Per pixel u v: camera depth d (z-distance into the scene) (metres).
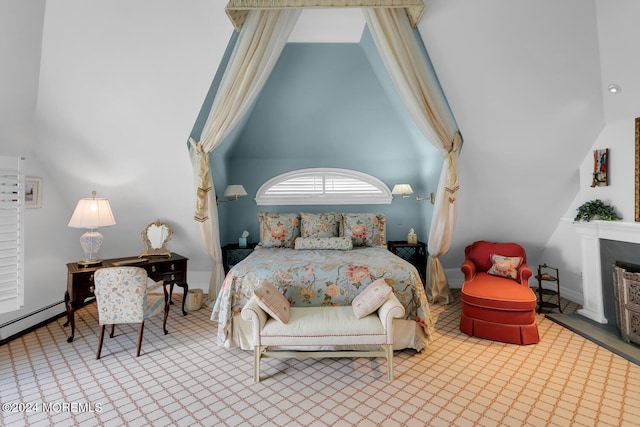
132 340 3.02
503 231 4.29
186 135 3.34
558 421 1.85
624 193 3.08
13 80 2.76
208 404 2.04
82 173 3.56
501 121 3.35
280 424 1.85
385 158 4.74
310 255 3.41
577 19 2.73
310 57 3.45
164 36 2.75
